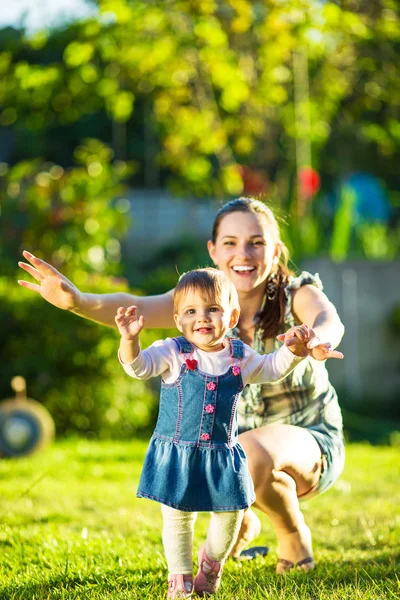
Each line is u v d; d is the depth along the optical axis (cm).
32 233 1149
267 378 330
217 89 1407
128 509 579
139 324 305
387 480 717
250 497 322
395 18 1194
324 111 1369
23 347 974
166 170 2048
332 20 1098
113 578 375
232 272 381
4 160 2181
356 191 1803
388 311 1277
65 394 973
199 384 320
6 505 576
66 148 2175
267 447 361
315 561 408
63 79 1219
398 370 1273
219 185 1451
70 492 645
